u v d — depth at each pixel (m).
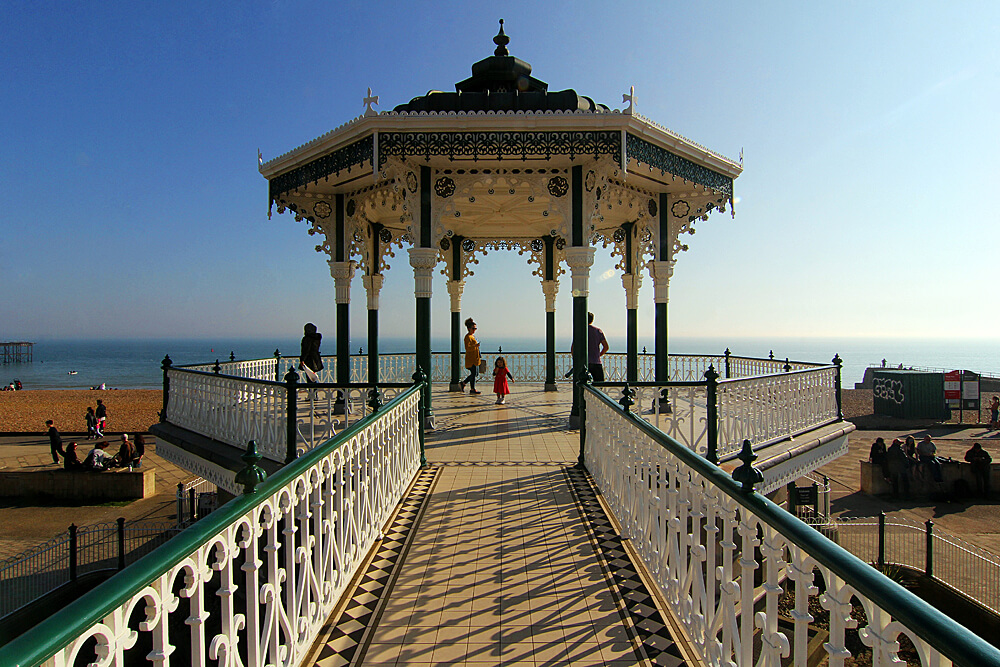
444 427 9.46
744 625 2.54
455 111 8.51
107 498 16.02
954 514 14.01
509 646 3.30
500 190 10.19
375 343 12.12
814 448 8.37
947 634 1.33
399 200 10.18
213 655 2.15
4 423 26.12
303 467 3.08
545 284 14.76
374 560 4.46
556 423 9.82
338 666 3.11
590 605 3.77
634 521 4.63
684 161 9.71
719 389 6.95
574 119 8.19
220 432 8.38
